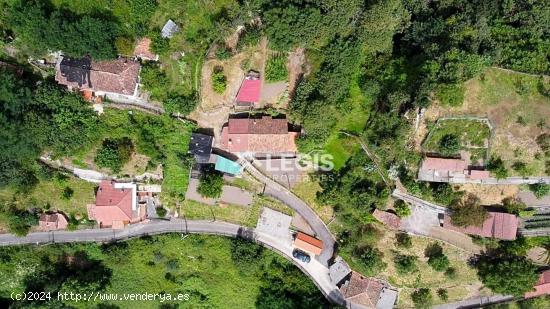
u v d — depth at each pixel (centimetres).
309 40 7250
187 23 7381
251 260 7994
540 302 7919
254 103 7700
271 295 8200
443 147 7388
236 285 8331
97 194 7931
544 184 7506
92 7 7194
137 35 7312
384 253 7994
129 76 7350
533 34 7456
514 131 7381
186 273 8338
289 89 7669
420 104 7100
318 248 8031
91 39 7025
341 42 7281
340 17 7056
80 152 7812
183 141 7838
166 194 8069
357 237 7919
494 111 7325
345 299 8169
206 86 7606
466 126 7350
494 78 7312
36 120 7250
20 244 8212
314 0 7050
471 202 7669
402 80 7344
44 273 8294
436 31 7281
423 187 7619
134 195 8012
